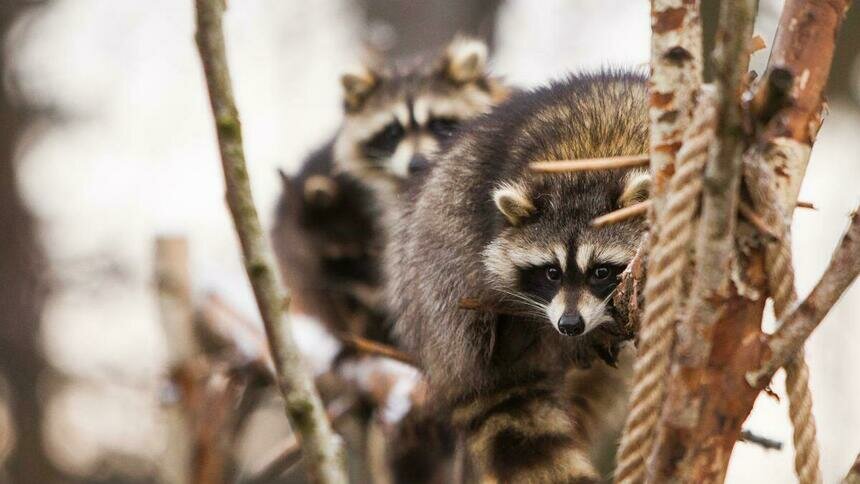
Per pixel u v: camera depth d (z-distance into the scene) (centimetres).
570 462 901
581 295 876
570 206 891
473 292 921
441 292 930
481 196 927
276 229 1543
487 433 928
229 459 1214
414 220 985
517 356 935
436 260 933
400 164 1502
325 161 1670
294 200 1520
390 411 1141
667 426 522
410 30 1794
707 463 524
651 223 548
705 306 508
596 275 883
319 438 548
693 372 516
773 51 536
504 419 926
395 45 1791
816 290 512
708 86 534
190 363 1120
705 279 504
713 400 519
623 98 922
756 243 512
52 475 2278
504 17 1934
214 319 1200
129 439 2339
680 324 518
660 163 546
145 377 2341
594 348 932
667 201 529
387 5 1805
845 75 1905
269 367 1146
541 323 930
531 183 899
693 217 516
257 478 1182
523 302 912
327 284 1453
